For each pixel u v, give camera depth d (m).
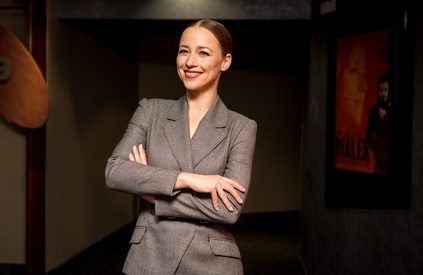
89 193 4.88
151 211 1.41
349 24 3.48
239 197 1.34
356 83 3.46
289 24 4.26
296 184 7.08
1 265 3.99
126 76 5.95
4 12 3.86
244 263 4.76
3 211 3.99
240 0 3.92
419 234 3.21
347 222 3.60
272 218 6.91
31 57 3.72
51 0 3.88
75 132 4.48
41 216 3.86
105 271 4.43
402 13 3.19
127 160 1.40
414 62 3.21
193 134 1.42
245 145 1.42
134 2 4.00
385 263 3.41
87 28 4.64
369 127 3.38
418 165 3.22
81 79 4.57
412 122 3.22
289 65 7.00
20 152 3.96
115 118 5.60
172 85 6.50
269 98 6.87
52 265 4.05
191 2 3.96
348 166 3.52
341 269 3.63
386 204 3.31
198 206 1.32
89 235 4.88
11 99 3.75
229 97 6.62
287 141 7.01
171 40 6.46
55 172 4.09
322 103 3.74
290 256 5.05
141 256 1.38
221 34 1.40
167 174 1.32
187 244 1.34
